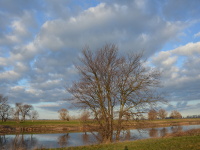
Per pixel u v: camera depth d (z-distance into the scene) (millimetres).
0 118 77938
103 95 19062
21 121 76062
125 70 19359
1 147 25266
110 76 19203
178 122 62500
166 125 49188
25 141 31562
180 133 20922
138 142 14500
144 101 18797
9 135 41875
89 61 19688
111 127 19406
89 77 19578
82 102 19219
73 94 19359
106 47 20062
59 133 44000
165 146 11594
